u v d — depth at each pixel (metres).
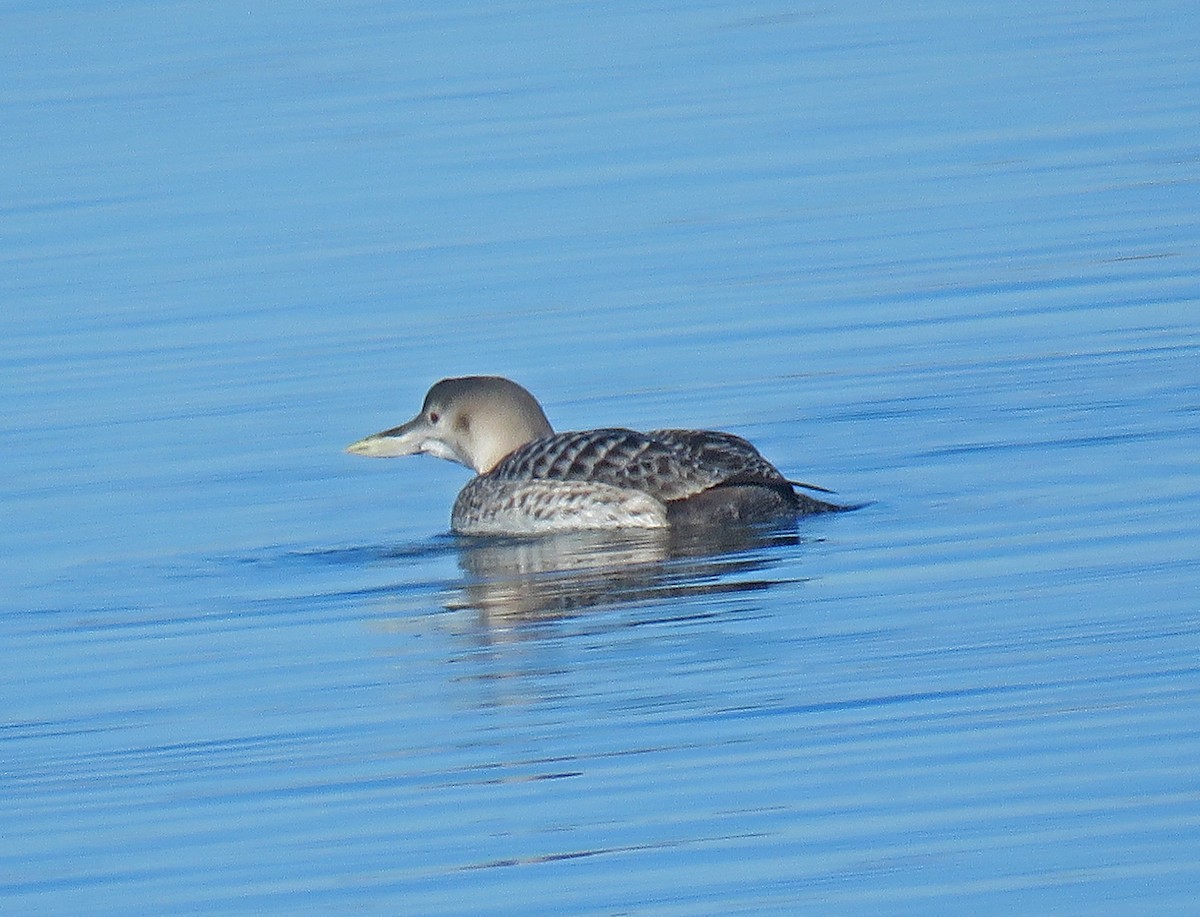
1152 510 17.28
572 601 16.12
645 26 43.44
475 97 37.50
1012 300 24.45
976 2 44.06
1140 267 25.34
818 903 11.21
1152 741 12.78
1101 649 14.30
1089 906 11.04
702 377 22.50
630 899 11.38
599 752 13.24
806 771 12.75
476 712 14.08
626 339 24.03
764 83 37.19
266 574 17.50
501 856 11.95
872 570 16.28
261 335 25.11
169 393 23.06
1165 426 19.58
